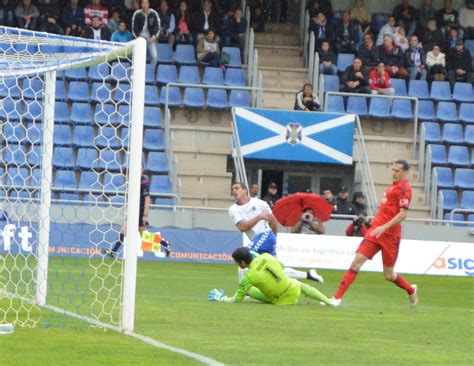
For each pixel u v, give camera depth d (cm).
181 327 2312
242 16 6738
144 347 1948
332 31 6725
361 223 5088
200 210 5544
